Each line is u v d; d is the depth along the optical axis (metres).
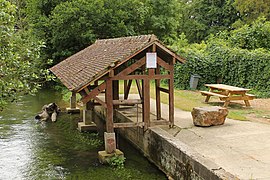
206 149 8.51
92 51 15.26
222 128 10.69
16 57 7.86
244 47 22.64
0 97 7.90
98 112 17.17
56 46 26.48
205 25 44.41
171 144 8.60
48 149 11.55
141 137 10.97
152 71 10.34
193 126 11.03
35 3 27.31
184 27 45.50
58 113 17.53
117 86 14.38
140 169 9.50
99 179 8.81
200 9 45.66
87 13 25.16
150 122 10.51
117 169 9.52
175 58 10.38
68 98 21.44
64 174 9.25
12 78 8.07
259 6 36.75
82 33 25.11
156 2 31.42
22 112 17.88
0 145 12.03
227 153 8.16
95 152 11.10
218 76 21.48
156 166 9.67
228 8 42.78
